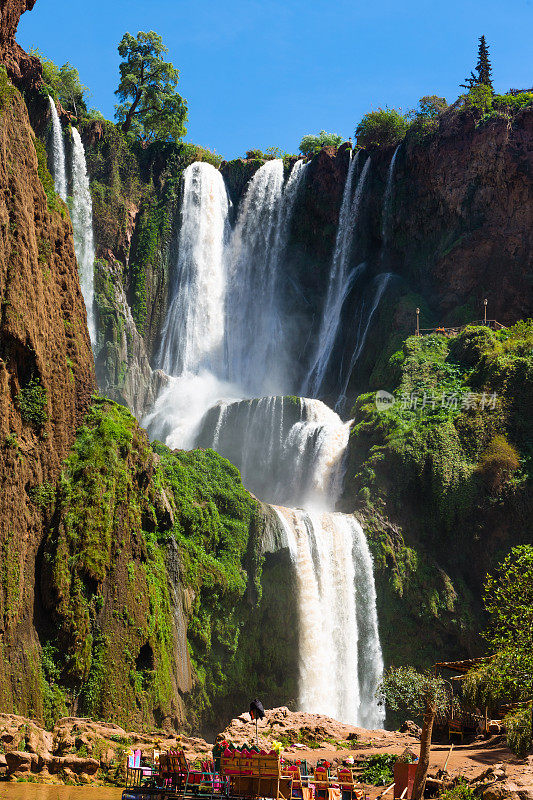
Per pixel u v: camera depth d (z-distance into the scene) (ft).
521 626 71.10
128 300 241.55
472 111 224.94
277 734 99.66
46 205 126.93
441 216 227.40
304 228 252.83
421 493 180.55
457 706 98.53
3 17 118.32
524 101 226.99
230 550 148.77
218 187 262.67
